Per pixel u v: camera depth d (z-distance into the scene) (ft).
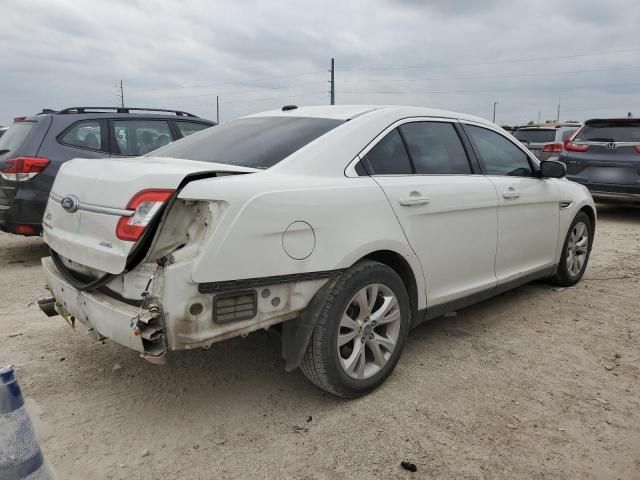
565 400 10.65
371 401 10.55
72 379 11.30
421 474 8.43
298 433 9.48
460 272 12.79
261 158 10.25
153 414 10.05
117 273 8.55
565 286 18.17
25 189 20.42
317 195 9.61
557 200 16.34
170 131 24.59
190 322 8.29
